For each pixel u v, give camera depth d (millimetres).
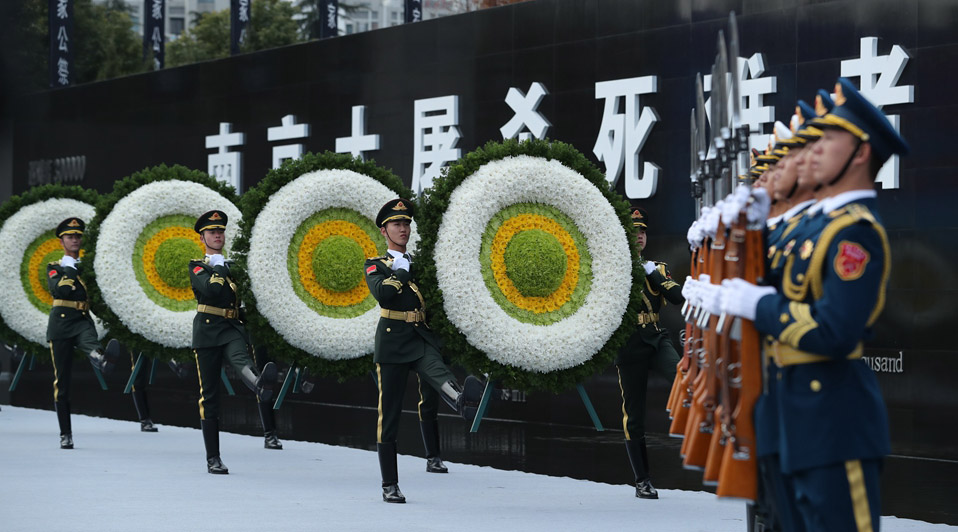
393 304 8609
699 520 7688
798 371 4254
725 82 4723
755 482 4398
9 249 14945
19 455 11258
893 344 11781
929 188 11531
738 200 4395
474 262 8789
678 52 13633
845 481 4141
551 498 8711
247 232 10578
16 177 23047
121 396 19031
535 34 15078
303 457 11320
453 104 15930
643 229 9547
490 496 8789
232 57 18953
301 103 17984
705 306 4461
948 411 11406
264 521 7500
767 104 12812
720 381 4566
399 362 8539
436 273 8703
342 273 10555
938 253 11469
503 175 8992
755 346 4379
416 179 16328
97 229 12523
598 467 10992
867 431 4160
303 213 10586
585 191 9133
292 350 10453
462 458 11609
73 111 21766
